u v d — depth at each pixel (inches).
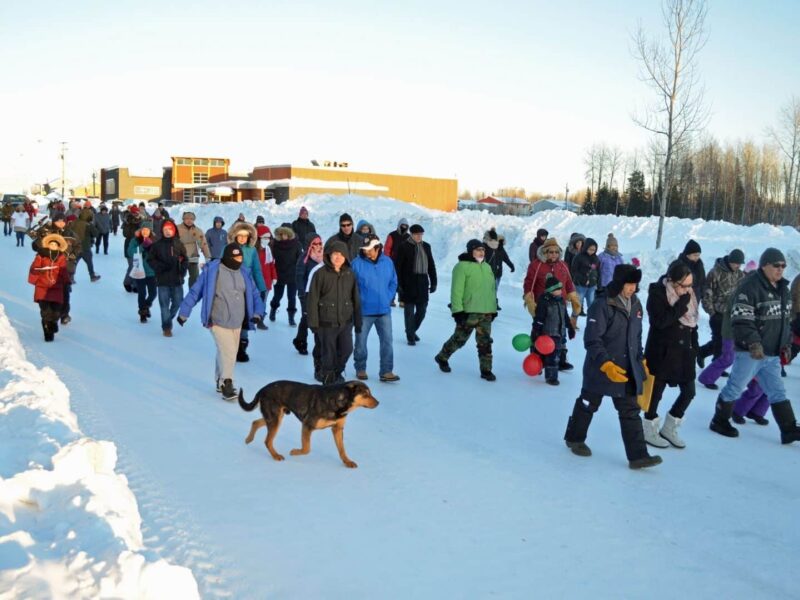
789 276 696.4
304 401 228.4
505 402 318.3
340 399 222.8
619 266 243.0
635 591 157.6
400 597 149.2
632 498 212.5
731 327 290.7
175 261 437.4
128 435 244.8
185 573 111.8
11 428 171.2
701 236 902.4
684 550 179.3
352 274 321.4
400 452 245.0
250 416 280.5
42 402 193.8
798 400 340.5
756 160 2417.6
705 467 244.7
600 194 2807.6
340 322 316.8
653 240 911.7
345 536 176.4
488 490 212.8
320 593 148.5
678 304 259.8
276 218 1411.2
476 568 163.9
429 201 2689.5
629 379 241.0
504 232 945.5
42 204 2608.3
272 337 454.0
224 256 302.5
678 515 201.2
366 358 361.1
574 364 405.4
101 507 125.4
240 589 147.8
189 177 2810.0
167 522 177.0
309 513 189.2
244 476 214.7
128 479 203.9
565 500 208.2
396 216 1139.9
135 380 323.3
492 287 363.6
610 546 179.3
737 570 169.9
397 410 298.5
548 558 170.9
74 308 528.1
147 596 104.3
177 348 402.6
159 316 516.1
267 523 181.2
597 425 292.7
